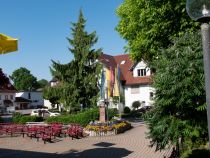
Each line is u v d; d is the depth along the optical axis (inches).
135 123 1444.4
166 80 354.0
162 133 373.4
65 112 1605.6
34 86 5733.3
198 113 358.3
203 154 435.5
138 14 1005.8
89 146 808.3
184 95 345.7
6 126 1148.5
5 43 348.2
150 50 906.1
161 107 370.9
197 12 188.2
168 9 766.5
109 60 2429.9
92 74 1579.7
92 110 1310.3
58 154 707.4
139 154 659.4
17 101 3759.8
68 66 1583.4
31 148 804.6
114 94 1539.1
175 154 417.1
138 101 2261.3
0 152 749.9
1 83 426.9
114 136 1011.9
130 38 1108.5
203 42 186.7
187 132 354.9
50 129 1021.2
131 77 2325.3
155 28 818.8
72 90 1573.6
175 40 380.8
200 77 341.7
